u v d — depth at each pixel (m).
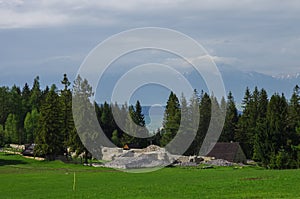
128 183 39.97
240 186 32.94
